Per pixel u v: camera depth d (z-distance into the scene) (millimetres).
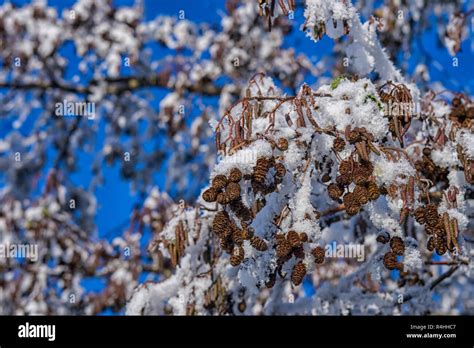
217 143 2162
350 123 2012
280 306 3557
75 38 6055
